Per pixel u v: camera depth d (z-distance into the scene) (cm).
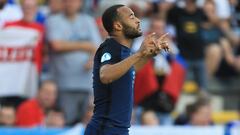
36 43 3203
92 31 3216
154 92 3192
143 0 3750
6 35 3203
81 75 3162
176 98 3275
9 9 3281
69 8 3183
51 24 3192
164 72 3231
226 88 3975
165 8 3678
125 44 1853
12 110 2997
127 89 1848
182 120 3203
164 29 3441
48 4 3819
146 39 1722
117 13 1847
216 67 3838
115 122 1842
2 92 3177
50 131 2866
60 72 3159
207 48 3812
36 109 3028
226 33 3922
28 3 3203
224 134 2942
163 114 3216
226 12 3981
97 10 3678
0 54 3195
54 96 3061
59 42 3153
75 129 2888
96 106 1870
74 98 3153
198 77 3669
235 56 3984
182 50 3644
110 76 1736
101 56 1839
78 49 3162
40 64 3222
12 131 2844
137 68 2034
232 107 3975
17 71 3197
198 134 2934
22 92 3192
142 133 2905
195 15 3681
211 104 3522
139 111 3159
